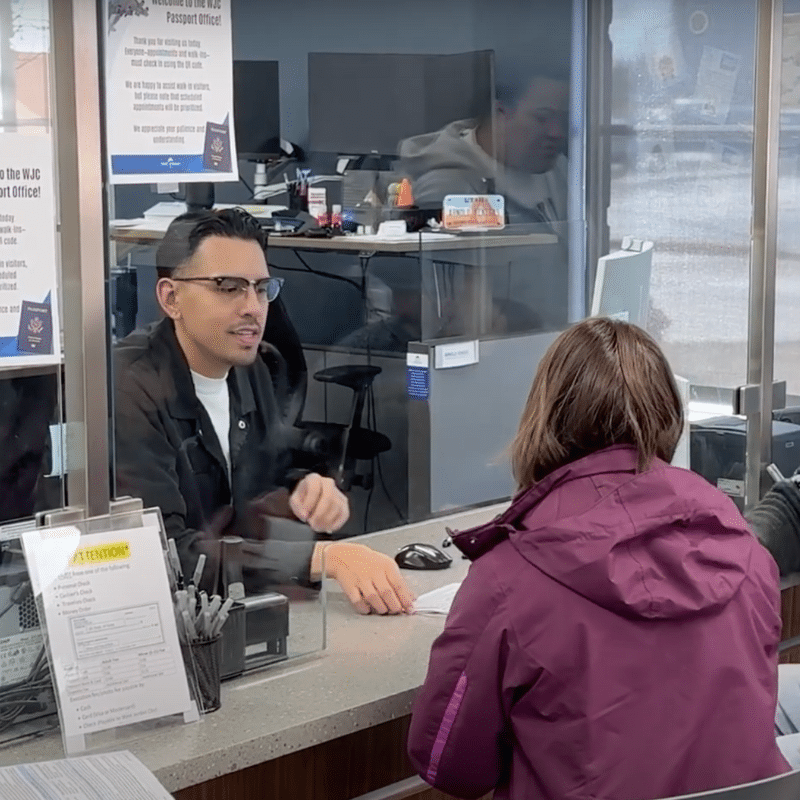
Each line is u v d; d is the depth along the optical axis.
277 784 1.63
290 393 2.60
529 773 1.54
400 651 1.87
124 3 1.84
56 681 1.55
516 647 1.47
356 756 1.72
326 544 2.14
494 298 3.88
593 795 1.44
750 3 2.78
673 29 3.17
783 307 2.76
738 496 2.70
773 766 1.50
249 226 2.31
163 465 2.13
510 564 1.52
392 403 3.59
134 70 1.87
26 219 1.69
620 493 1.51
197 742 1.56
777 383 2.76
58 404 1.72
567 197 3.79
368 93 4.12
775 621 1.57
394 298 3.75
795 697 1.99
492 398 3.30
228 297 2.26
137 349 2.14
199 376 2.20
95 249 1.72
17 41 1.67
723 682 1.48
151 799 1.32
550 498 1.55
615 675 1.45
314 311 3.79
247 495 2.26
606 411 1.56
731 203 2.84
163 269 2.22
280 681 1.75
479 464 3.30
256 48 3.96
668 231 3.06
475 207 4.02
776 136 2.69
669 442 1.60
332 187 4.02
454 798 1.86
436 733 1.55
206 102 1.99
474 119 4.07
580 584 1.46
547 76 3.86
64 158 1.70
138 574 1.63
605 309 2.80
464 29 4.05
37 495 1.73
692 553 1.50
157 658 1.61
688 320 2.88
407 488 3.38
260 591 1.82
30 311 1.70
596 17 3.57
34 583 1.57
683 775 1.45
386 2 4.23
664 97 3.23
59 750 1.56
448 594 2.11
